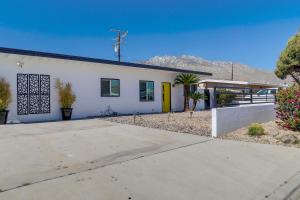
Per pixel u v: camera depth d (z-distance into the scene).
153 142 8.08
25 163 5.68
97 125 11.53
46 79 13.56
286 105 10.20
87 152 6.70
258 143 8.33
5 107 11.85
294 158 6.69
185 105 20.86
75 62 14.55
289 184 4.99
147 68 17.75
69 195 4.16
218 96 11.29
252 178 5.25
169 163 5.98
